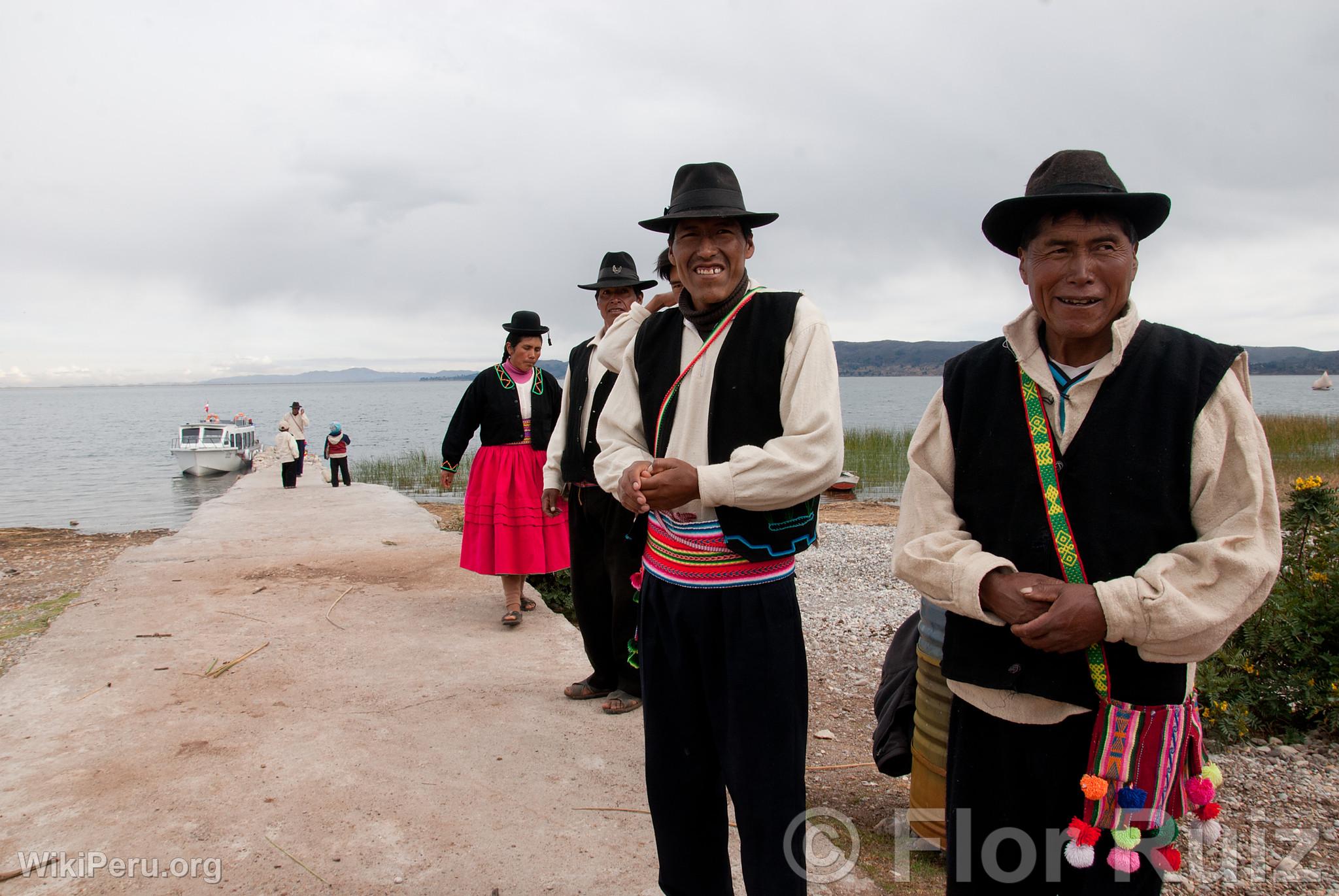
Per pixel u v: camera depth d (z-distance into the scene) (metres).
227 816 3.11
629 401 2.36
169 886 2.68
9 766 3.51
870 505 15.70
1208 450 1.56
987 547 1.77
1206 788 1.66
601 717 4.08
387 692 4.37
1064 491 1.67
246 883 2.71
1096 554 1.62
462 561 5.52
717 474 1.96
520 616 5.62
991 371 1.83
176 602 6.22
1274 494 1.55
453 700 4.27
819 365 2.05
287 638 5.31
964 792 1.81
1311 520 4.43
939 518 1.84
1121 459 1.62
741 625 2.05
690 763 2.19
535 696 4.34
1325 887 2.81
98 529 16.66
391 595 6.46
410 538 9.19
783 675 2.06
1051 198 1.61
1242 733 3.86
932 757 3.02
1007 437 1.75
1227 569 1.49
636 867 2.83
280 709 4.13
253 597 6.38
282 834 3.00
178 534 9.48
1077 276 1.64
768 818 2.04
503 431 5.33
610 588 4.18
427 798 3.27
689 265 2.16
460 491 19.86
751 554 2.01
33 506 21.06
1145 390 1.62
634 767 3.55
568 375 4.37
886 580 8.48
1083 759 1.69
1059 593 1.59
